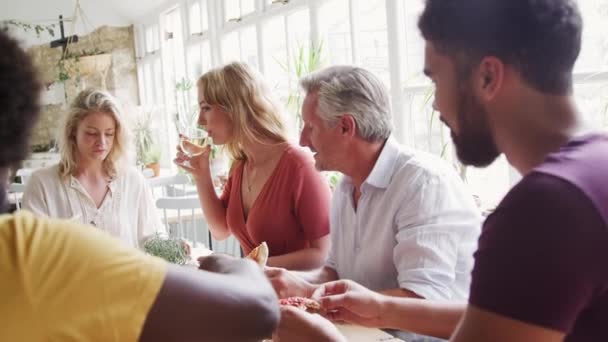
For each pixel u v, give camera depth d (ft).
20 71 2.22
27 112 2.24
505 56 2.38
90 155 7.97
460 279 5.36
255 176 7.45
